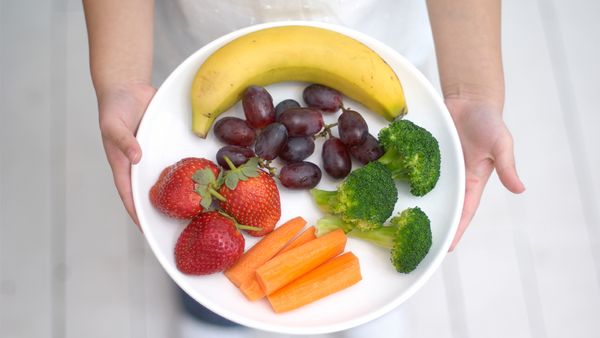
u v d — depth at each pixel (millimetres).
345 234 714
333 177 725
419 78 751
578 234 1098
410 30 896
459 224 760
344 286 703
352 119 718
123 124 720
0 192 1085
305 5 803
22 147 1108
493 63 784
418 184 708
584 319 1060
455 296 1061
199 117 723
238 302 698
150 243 690
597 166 1138
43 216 1076
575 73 1189
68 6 1178
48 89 1139
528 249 1088
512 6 1229
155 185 709
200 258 683
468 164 768
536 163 1136
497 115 753
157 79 940
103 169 1104
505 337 1048
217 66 721
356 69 728
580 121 1159
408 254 688
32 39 1158
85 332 1029
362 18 837
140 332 1029
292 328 681
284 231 716
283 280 700
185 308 1003
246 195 690
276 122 723
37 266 1053
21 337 1023
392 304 692
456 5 789
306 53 730
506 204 1109
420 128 719
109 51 775
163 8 850
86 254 1061
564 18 1222
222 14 820
